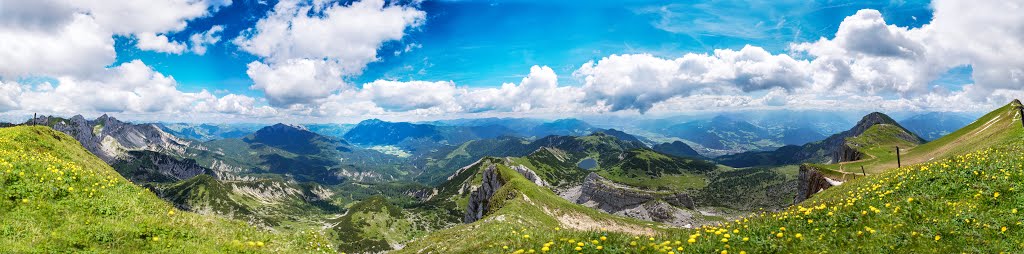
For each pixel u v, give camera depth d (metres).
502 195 108.50
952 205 19.34
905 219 17.97
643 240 17.95
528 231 22.67
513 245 20.17
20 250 16.94
